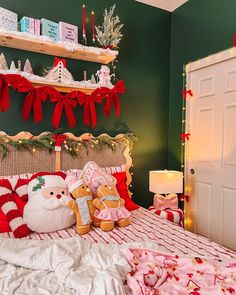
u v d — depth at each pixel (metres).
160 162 2.98
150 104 2.89
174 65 2.96
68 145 2.18
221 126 2.43
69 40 2.15
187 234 1.67
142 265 1.09
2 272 1.15
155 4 2.80
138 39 2.76
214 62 2.43
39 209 1.62
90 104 2.23
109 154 2.43
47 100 2.24
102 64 2.52
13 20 1.91
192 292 0.94
